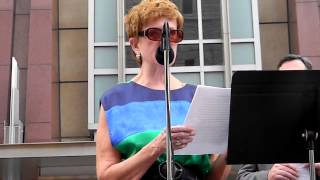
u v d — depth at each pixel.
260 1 13.72
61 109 13.20
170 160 3.00
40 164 11.75
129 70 12.76
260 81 3.28
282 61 4.73
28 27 13.29
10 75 12.80
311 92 3.33
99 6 13.25
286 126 3.36
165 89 3.15
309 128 3.37
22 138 12.27
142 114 3.38
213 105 3.24
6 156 10.59
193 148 3.26
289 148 3.39
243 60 12.98
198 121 3.23
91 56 12.98
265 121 3.33
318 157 3.43
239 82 3.26
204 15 13.09
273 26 13.63
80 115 13.20
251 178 4.19
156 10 3.42
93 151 10.62
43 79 12.80
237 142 3.32
